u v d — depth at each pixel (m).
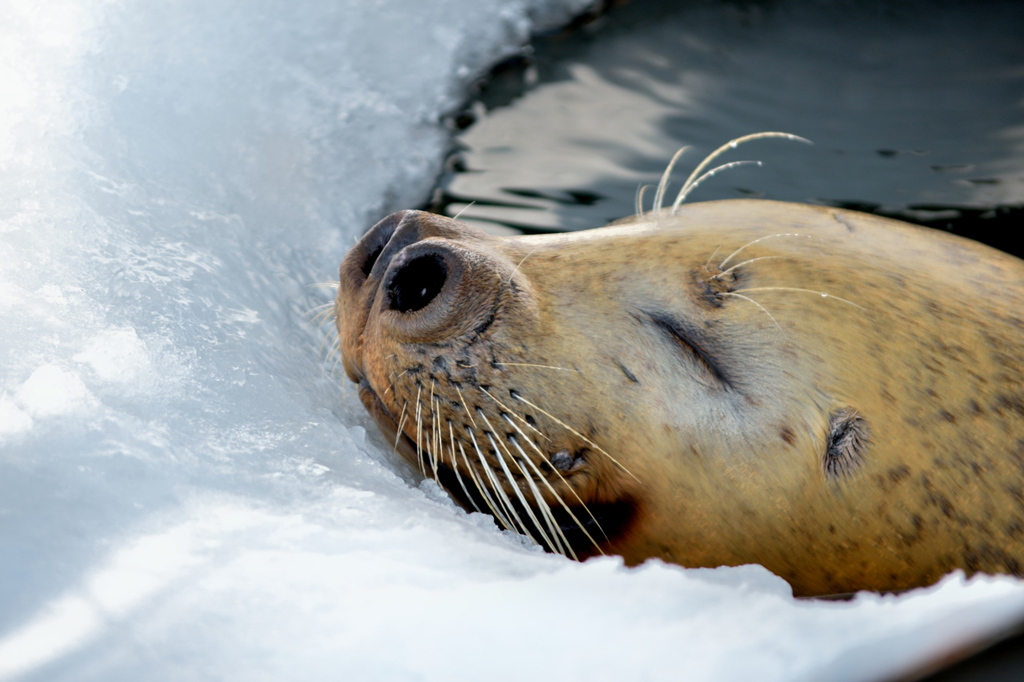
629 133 19.78
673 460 9.09
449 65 21.88
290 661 5.40
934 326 9.42
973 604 6.18
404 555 6.70
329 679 5.29
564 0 24.25
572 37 23.80
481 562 6.84
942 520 8.88
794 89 21.48
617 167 18.59
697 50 23.33
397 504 7.73
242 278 12.95
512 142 19.66
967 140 19.34
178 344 9.38
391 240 9.34
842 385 9.02
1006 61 22.48
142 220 12.41
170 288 10.71
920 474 8.88
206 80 17.50
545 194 17.64
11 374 7.72
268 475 7.66
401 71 21.17
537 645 5.69
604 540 9.67
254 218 15.45
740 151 19.02
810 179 17.97
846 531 9.03
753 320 9.30
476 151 19.33
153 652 5.34
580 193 17.62
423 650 5.57
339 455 8.67
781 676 5.37
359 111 19.62
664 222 11.14
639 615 6.08
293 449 8.34
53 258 10.07
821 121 20.22
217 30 18.72
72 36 15.68
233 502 7.08
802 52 23.22
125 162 13.86
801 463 8.94
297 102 18.95
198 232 13.34
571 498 9.41
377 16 22.06
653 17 24.72
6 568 5.73
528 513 9.49
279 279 14.05
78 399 7.54
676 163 18.70
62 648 5.30
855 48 23.48
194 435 7.86
